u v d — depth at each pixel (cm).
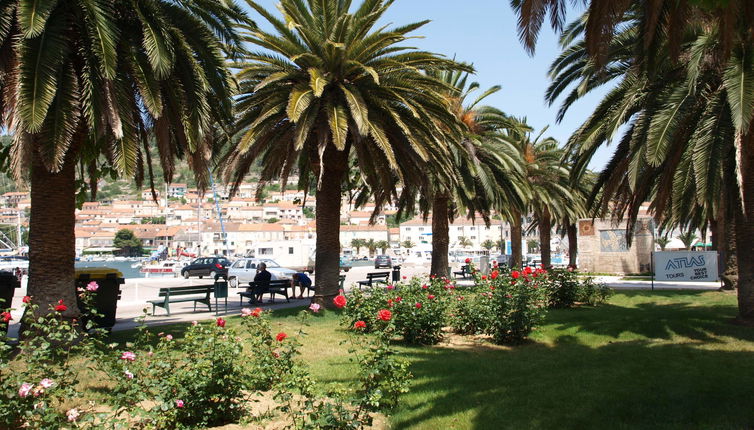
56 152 739
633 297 1703
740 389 606
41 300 819
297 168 1656
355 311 1063
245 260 2722
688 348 888
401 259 6825
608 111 1172
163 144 923
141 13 793
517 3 636
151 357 492
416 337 956
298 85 1212
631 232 1375
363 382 537
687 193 1338
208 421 490
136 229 14862
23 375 438
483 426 510
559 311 1388
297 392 552
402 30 1339
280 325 1136
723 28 608
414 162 1377
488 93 1952
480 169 1847
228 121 1038
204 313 1429
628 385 643
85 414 419
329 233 1424
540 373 726
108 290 1011
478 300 1052
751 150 1039
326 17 1285
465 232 13075
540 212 2814
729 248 1778
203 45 913
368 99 1292
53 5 695
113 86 774
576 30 1278
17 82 701
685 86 1001
